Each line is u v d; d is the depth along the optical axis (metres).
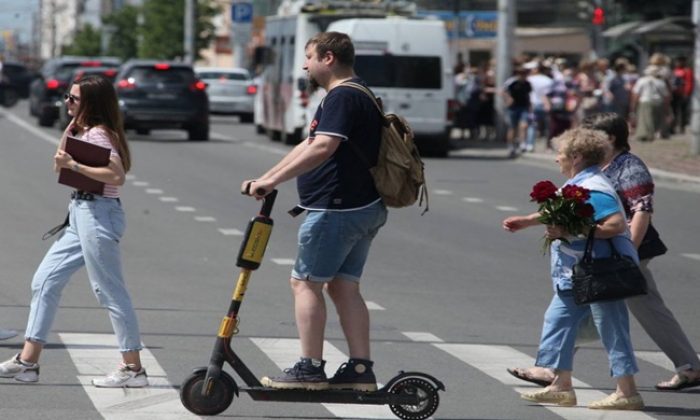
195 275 34.41
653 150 81.81
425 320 28.97
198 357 24.27
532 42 153.88
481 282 34.72
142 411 19.98
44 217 45.75
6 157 72.31
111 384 21.56
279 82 92.75
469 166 75.56
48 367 23.03
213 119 136.50
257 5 188.88
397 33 81.44
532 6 153.62
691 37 110.62
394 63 81.31
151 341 25.72
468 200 56.28
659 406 21.53
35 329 21.66
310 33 87.31
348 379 19.36
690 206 56.03
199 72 127.69
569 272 20.73
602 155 20.64
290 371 19.30
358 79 19.20
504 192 60.12
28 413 19.73
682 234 46.75
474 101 97.25
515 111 81.69
